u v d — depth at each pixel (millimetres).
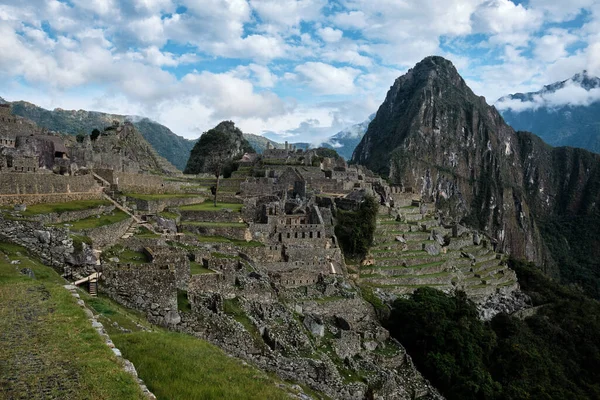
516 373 90125
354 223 97875
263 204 90000
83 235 45375
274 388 28984
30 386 18938
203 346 32531
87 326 25281
